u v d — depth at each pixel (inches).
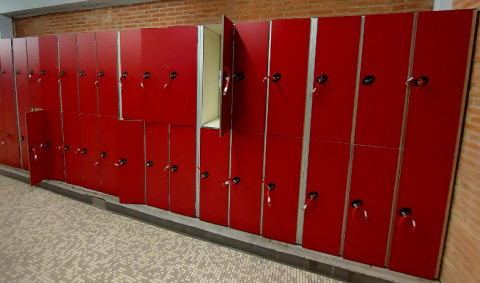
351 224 84.7
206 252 95.7
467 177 67.9
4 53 149.0
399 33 71.9
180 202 111.3
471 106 67.4
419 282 77.8
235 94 93.1
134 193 118.7
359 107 78.6
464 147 70.0
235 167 98.1
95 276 81.9
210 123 106.8
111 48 115.3
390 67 73.9
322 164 85.4
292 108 86.4
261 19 124.0
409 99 73.3
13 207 123.5
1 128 162.1
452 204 74.0
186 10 138.9
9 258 88.7
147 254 93.3
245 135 94.6
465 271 66.4
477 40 65.8
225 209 103.0
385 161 78.2
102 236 103.1
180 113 103.0
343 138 81.8
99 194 129.5
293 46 83.2
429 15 68.7
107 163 127.0
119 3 154.3
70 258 89.7
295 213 92.0
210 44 104.4
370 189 81.0
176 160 108.6
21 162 161.6
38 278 80.4
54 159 142.9
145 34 102.0
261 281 82.3
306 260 87.7
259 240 96.1
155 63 102.8
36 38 134.1
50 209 123.0
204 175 102.9
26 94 146.2
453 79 69.1
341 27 77.2
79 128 131.6
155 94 105.5
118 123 113.7
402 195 77.9
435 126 72.2
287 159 89.9
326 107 82.2
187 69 99.2
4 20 189.6
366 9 107.4
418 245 78.5
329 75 80.4
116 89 118.0
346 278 83.7
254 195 97.2
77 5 161.2
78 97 128.8
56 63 132.0
